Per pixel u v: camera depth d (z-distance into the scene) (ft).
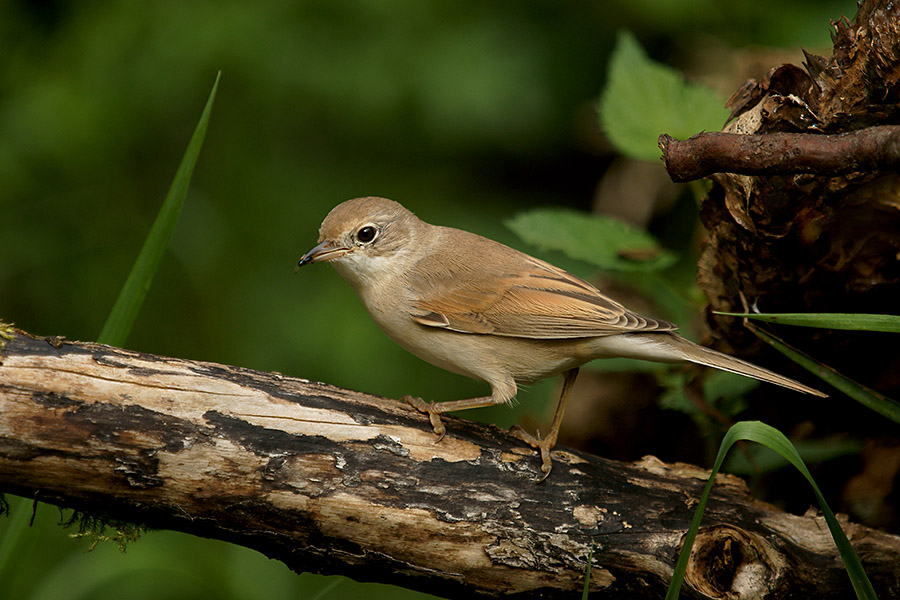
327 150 52.49
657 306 37.73
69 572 32.63
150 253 25.67
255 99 51.11
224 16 50.26
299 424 22.88
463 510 23.52
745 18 46.29
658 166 45.62
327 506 22.68
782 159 21.56
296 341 47.29
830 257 26.21
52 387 21.12
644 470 26.22
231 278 50.14
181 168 25.77
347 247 31.27
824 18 43.98
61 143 49.42
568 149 51.67
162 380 22.07
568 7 51.13
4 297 48.49
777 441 20.77
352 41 50.44
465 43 50.16
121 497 21.84
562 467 24.79
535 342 29.22
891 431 30.04
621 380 37.91
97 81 50.78
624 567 23.84
